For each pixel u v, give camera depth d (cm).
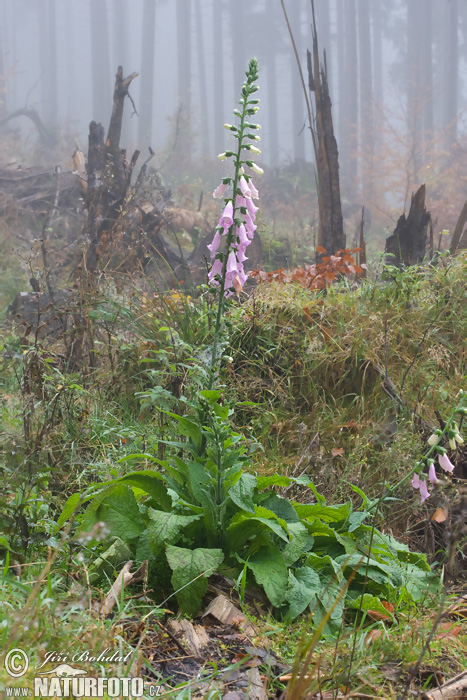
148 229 863
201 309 504
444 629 256
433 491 343
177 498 275
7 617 201
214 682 208
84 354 497
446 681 222
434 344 526
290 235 1432
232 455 273
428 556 337
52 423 361
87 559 260
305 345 499
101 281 554
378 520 351
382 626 251
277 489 373
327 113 853
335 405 478
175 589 246
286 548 270
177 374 385
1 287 830
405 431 410
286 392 485
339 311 532
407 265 796
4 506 270
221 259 270
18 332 569
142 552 268
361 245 781
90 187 874
